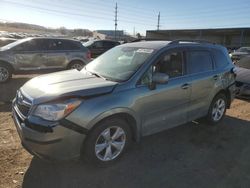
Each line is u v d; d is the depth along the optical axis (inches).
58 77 156.9
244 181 137.3
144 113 152.6
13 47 376.2
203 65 194.4
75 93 127.3
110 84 141.3
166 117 167.3
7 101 267.3
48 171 137.6
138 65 155.6
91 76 159.6
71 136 124.1
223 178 139.5
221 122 224.5
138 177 136.7
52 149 121.9
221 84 207.3
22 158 148.8
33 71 391.2
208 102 200.1
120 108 137.6
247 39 1955.0
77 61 428.1
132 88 145.8
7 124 199.2
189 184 133.0
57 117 121.3
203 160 157.4
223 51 219.5
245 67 350.9
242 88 300.7
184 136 191.0
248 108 272.2
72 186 126.6
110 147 142.3
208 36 2122.3
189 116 185.5
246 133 202.2
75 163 145.7
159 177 137.7
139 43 187.8
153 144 175.3
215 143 181.8
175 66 172.6
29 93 135.5
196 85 183.5
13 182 127.2
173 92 166.9
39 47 393.4
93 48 783.1
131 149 166.1
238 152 169.9
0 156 149.3
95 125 131.7
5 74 371.9
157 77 150.7
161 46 169.6
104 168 142.6
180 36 2170.3
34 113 124.7
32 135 121.7
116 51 186.7
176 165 150.2
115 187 127.7
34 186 125.0
